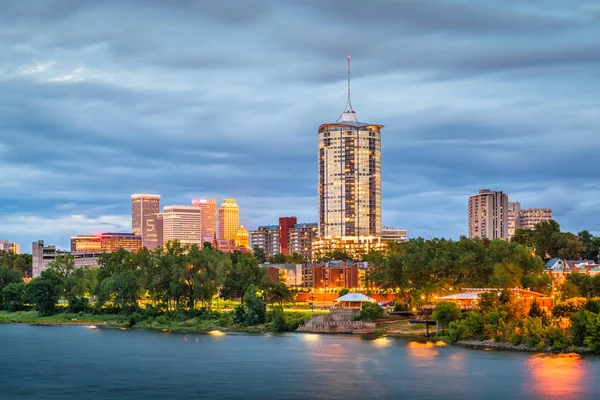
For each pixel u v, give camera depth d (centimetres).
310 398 13512
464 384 14462
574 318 18538
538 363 16662
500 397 13388
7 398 13825
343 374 15712
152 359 18412
